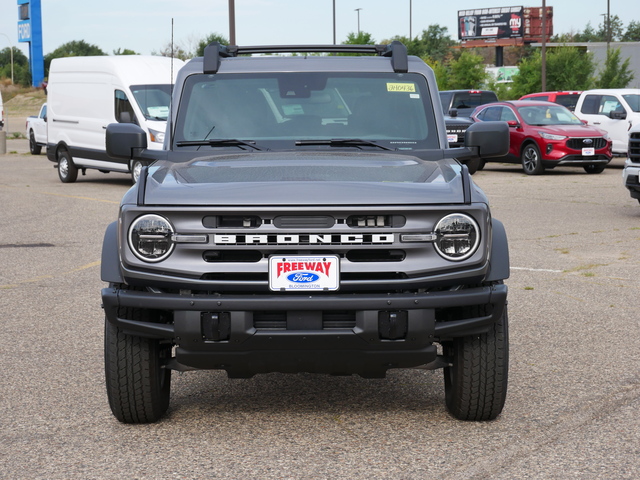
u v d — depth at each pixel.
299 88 5.79
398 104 5.76
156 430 4.87
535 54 51.97
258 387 5.73
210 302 4.36
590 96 24.84
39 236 12.61
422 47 80.06
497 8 116.88
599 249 10.97
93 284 9.11
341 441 4.66
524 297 8.34
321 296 4.38
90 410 5.21
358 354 4.46
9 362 6.23
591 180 20.81
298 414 5.14
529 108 23.38
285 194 4.43
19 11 85.00
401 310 4.41
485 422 4.95
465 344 4.76
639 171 13.65
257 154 5.45
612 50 50.72
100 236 12.58
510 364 6.16
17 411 5.18
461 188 4.59
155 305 4.42
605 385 5.61
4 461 4.39
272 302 4.34
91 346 6.67
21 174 24.14
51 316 7.66
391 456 4.42
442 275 4.44
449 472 4.19
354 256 4.45
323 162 5.14
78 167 21.31
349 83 5.82
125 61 19.70
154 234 4.43
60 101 21.47
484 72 55.47
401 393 5.56
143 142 5.51
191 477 4.16
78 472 4.24
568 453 4.43
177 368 4.75
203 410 5.24
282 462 4.35
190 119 5.71
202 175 4.85
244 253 4.44
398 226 4.42
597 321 7.38
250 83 5.82
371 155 5.44
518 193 17.86
